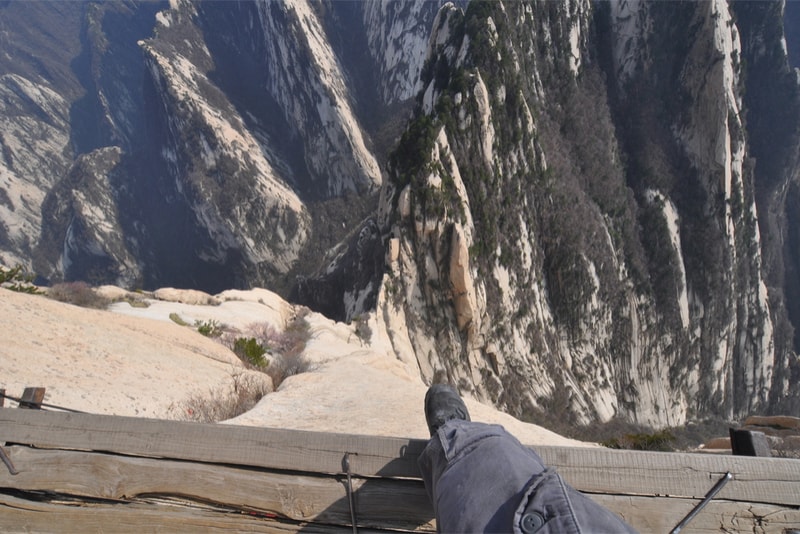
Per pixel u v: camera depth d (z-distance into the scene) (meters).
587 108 86.06
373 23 164.00
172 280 143.75
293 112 149.88
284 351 19.39
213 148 136.75
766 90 104.31
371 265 61.66
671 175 88.31
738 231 87.19
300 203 137.50
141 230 153.62
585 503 1.73
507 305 62.47
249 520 2.71
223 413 8.62
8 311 10.85
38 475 2.83
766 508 2.61
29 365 8.59
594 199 81.25
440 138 59.94
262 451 2.80
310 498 2.73
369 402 8.48
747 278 89.12
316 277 82.31
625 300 77.38
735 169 86.31
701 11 88.06
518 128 68.44
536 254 69.50
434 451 2.37
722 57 86.19
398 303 55.09
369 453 2.76
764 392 87.44
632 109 92.25
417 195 56.78
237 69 167.50
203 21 173.75
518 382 60.94
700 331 82.38
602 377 70.50
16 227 171.88
